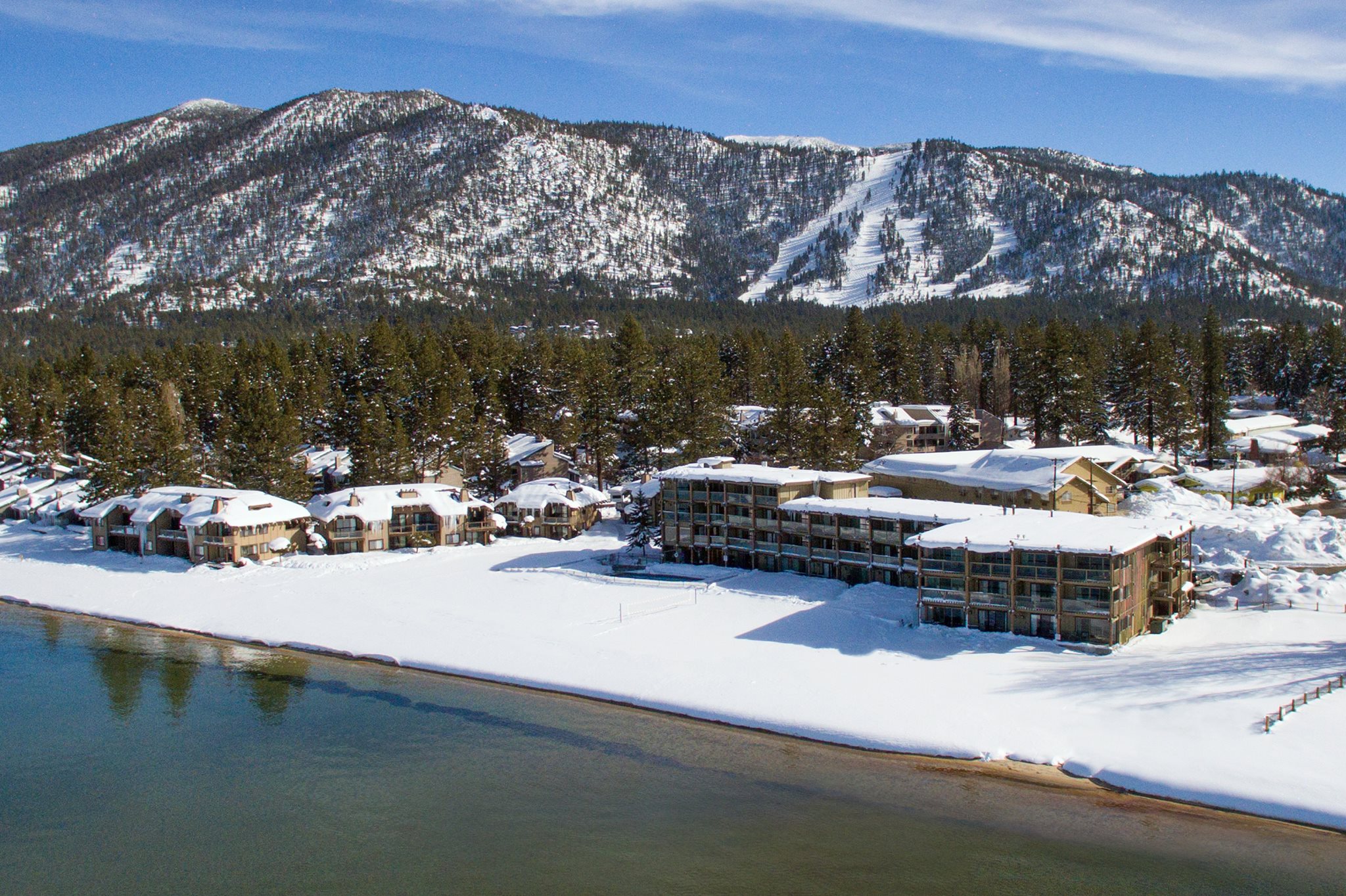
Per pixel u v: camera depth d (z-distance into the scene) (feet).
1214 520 308.60
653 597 277.03
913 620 239.91
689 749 181.98
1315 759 159.12
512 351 555.28
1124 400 479.41
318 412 491.31
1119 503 348.79
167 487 374.02
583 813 157.99
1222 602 244.42
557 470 443.32
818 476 317.42
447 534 360.07
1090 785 162.30
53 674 230.48
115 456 402.11
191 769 176.76
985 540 227.61
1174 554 232.12
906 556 272.10
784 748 181.27
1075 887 134.00
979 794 161.17
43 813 160.56
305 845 149.69
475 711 202.69
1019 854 142.92
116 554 354.74
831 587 277.85
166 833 153.79
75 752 184.34
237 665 237.04
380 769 175.63
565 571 309.42
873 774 169.48
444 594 290.35
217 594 298.76
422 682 222.48
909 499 328.70
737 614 256.73
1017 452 341.62
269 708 206.59
